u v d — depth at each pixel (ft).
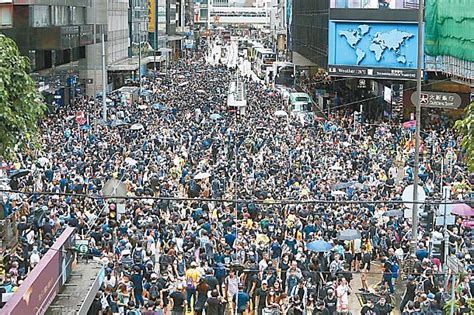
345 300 89.15
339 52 284.00
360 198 126.93
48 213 109.09
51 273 74.59
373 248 106.83
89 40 317.22
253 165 159.33
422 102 249.75
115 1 387.34
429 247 102.32
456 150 178.60
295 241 103.81
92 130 204.64
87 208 117.29
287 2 512.22
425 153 177.99
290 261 95.91
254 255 97.45
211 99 307.37
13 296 65.21
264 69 479.41
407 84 279.69
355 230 104.37
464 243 104.32
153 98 308.19
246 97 308.81
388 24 274.16
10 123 97.09
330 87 348.18
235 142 185.57
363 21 278.46
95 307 84.74
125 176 140.97
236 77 419.54
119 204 115.34
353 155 172.45
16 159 128.16
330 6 282.77
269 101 311.06
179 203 127.65
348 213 114.52
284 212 117.50
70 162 153.07
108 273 90.79
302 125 230.48
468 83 234.17
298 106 281.95
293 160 163.73
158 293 86.43
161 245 104.06
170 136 195.00
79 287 80.43
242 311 90.33
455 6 236.43
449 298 85.20
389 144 201.98
